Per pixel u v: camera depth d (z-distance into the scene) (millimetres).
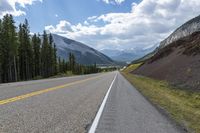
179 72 36406
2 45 61062
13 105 11117
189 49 44125
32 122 7922
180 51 51625
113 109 11812
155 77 50188
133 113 10961
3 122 7734
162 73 47344
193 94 22625
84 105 12477
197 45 41375
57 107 11297
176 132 7805
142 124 8672
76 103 13016
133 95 19500
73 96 16281
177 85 30016
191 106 16188
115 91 22281
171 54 60594
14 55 62531
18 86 22562
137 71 95938
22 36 76500
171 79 36719
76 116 9430
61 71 129625
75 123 8148
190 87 26031
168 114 11227
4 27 61688
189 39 59812
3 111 9586
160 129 8062
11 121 7922
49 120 8375
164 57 65812
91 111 10781
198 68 30609
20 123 7699
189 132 7957
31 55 79438
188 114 11812
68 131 7012
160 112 11664
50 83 28594
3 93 15891
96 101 14398
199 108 15680
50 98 14445
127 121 9062
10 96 14305
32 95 15336
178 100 18703
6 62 62344
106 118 9406
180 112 12227
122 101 15227
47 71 96125
